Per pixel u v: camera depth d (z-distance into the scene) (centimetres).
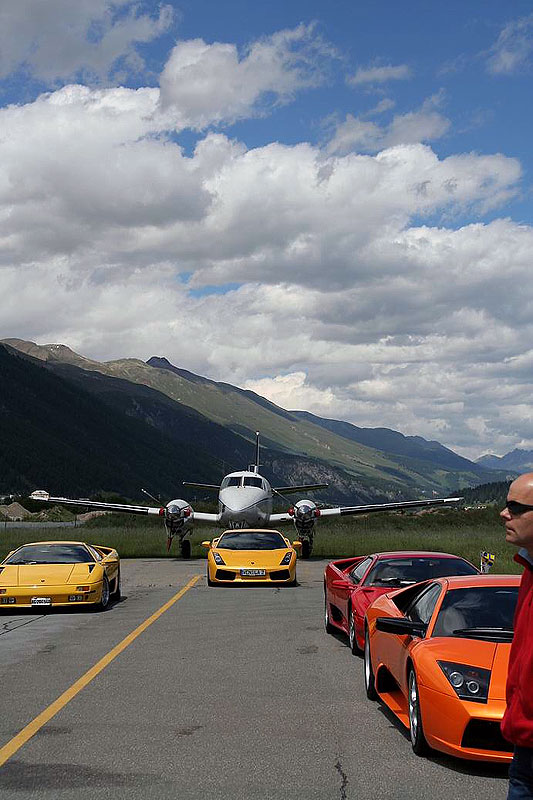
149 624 1389
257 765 627
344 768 620
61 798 553
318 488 3594
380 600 875
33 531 4569
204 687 901
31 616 1516
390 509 3462
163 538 4153
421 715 634
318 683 924
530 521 366
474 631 671
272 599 1759
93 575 1570
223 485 3381
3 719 764
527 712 350
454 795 560
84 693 870
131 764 629
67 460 18675
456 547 3078
